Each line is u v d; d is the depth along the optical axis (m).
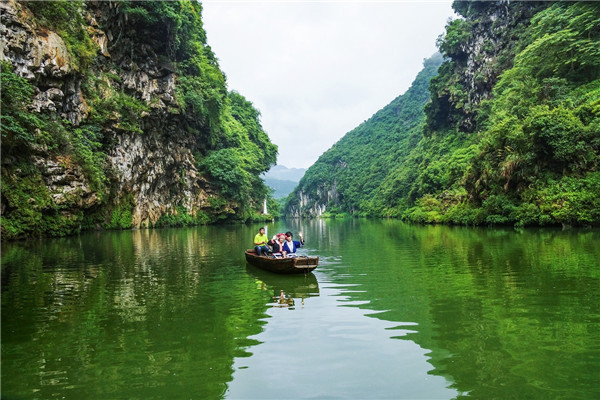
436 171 55.59
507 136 31.02
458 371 4.52
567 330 5.80
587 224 25.06
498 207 30.92
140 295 8.49
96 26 31.03
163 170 40.16
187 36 44.50
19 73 21.45
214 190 51.62
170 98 38.56
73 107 26.80
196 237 25.52
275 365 4.78
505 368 4.58
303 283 9.70
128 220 34.44
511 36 57.12
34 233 21.72
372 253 15.88
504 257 13.14
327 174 167.25
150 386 4.29
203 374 4.57
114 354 5.19
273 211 91.75
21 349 5.39
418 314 6.80
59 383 4.39
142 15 33.97
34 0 23.22
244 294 8.55
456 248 16.52
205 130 51.09
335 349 5.27
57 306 7.58
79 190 24.31
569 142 26.70
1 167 19.66
